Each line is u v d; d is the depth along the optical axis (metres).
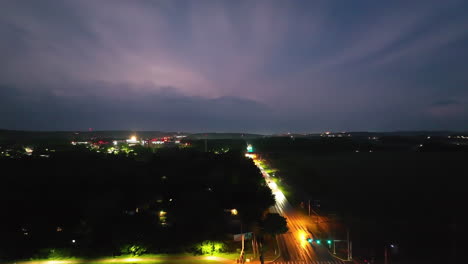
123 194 93.88
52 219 77.50
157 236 70.62
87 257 62.88
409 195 122.75
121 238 68.44
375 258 63.59
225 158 165.75
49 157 158.75
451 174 165.12
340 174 167.25
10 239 69.19
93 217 78.94
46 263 60.41
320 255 64.62
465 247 70.50
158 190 102.50
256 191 99.12
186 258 62.25
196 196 89.31
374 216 94.31
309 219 90.25
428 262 62.25
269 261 61.28
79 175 112.25
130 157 165.00
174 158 163.88
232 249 66.38
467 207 104.88
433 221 90.31
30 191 93.12
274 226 71.25
